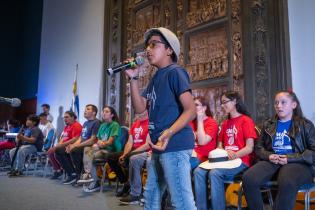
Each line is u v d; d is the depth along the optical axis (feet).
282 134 7.57
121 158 11.66
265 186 7.06
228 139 8.82
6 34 30.94
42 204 10.13
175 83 4.46
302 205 8.13
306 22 10.09
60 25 24.14
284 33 10.48
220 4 13.11
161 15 15.88
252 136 8.35
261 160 7.77
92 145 13.87
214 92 12.88
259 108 10.95
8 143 21.20
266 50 11.01
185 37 14.53
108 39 18.75
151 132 4.62
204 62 13.53
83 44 21.24
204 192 8.07
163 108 4.50
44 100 24.90
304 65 9.98
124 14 18.28
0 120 29.07
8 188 13.24
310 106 9.69
